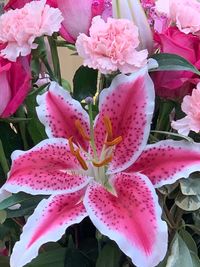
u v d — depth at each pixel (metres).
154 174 0.29
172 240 0.31
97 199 0.28
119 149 0.30
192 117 0.30
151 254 0.25
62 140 0.31
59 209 0.28
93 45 0.30
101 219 0.27
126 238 0.26
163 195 0.30
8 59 0.31
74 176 0.30
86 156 0.31
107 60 0.30
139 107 0.30
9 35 0.31
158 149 0.30
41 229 0.27
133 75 0.30
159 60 0.31
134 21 0.31
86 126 0.31
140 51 0.31
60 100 0.31
